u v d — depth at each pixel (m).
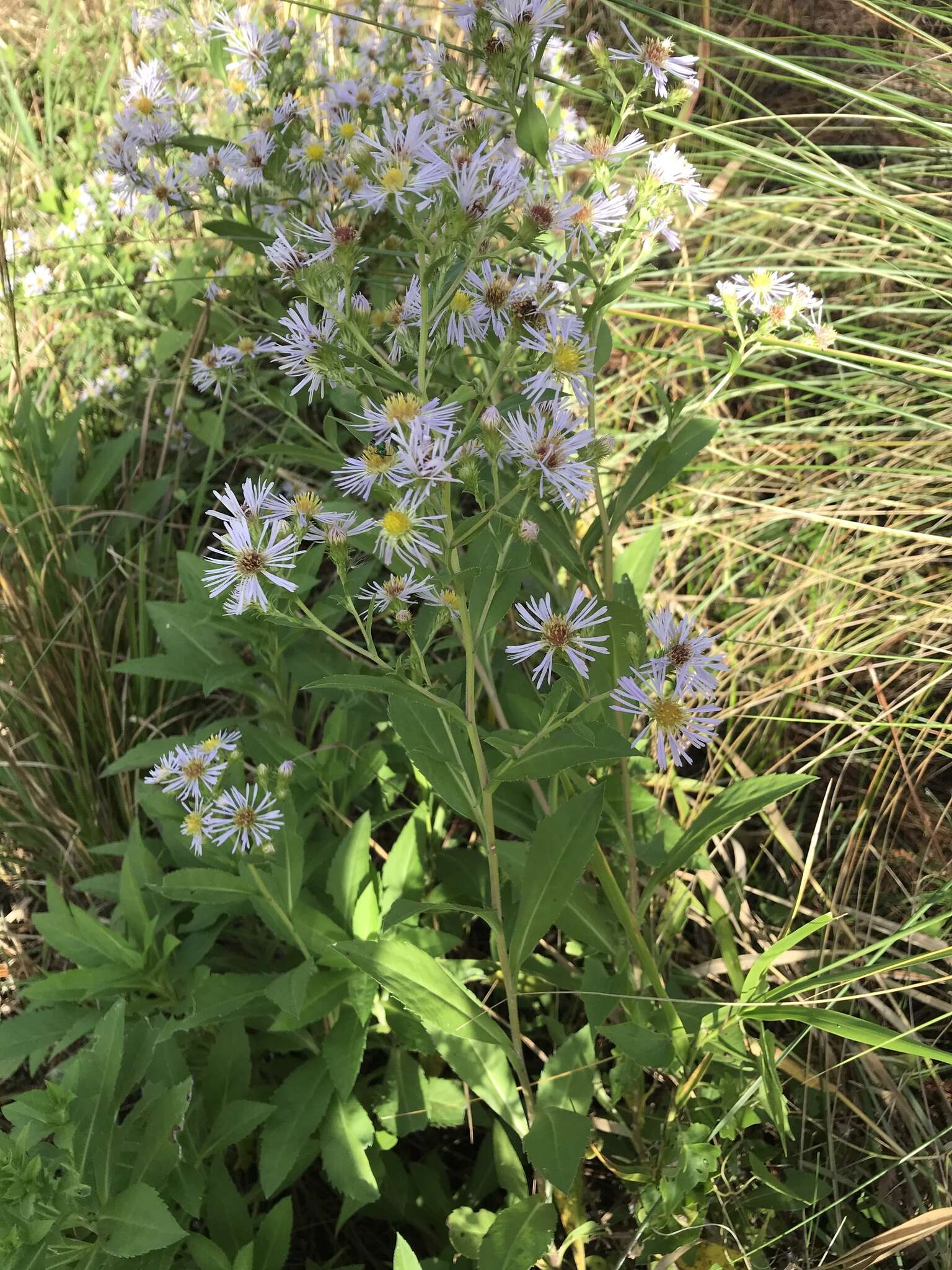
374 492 0.28
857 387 0.52
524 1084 0.32
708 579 0.52
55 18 0.89
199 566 0.43
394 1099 0.37
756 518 0.50
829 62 0.61
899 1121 0.35
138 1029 0.33
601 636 0.30
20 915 0.48
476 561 0.33
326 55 0.53
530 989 0.41
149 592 0.54
